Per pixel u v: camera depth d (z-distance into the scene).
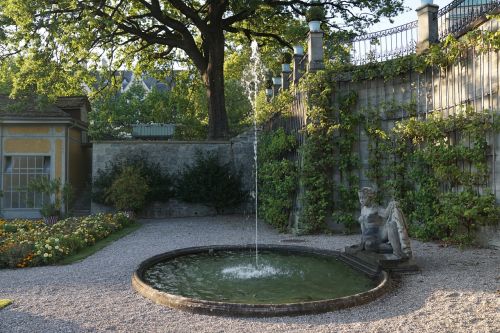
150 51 25.67
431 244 9.66
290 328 4.49
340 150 11.95
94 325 4.64
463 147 9.48
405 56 11.05
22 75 17.91
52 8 18.75
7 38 17.66
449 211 9.59
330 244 10.19
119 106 32.34
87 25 17.67
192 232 13.10
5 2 16.94
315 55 12.35
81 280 6.82
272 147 14.30
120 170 18.19
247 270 7.23
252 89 31.14
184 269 7.36
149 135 22.39
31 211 18.39
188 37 21.59
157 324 4.67
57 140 18.66
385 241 7.34
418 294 5.69
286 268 7.36
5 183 18.41
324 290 5.95
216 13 21.02
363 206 7.65
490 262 7.57
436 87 10.60
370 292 5.40
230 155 19.53
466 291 5.73
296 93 13.34
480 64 9.26
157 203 18.88
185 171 19.11
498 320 4.60
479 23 9.68
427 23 11.02
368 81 11.88
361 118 11.86
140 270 6.86
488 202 8.94
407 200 11.02
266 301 5.39
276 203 13.05
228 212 19.30
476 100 9.38
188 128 31.44
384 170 11.49
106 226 12.63
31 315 5.01
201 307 5.00
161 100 32.25
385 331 4.37
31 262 8.12
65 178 18.58
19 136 18.53
